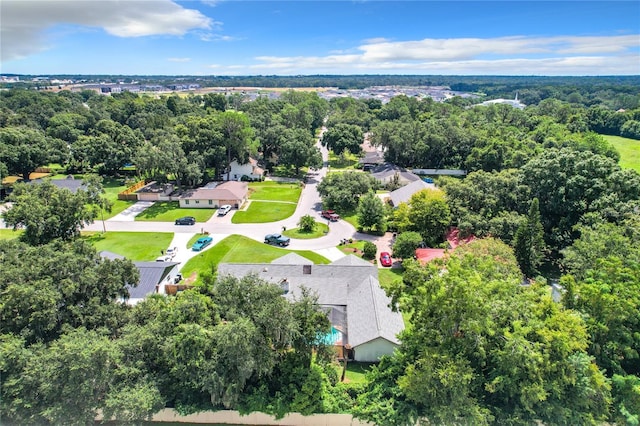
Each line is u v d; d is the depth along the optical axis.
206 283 33.84
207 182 75.94
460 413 19.53
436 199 46.34
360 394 22.95
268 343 21.81
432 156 89.31
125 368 20.45
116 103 135.62
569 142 77.50
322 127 161.12
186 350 20.55
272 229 54.22
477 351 20.55
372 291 32.12
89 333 20.58
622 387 21.09
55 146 87.25
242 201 64.62
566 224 42.91
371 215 51.69
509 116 120.19
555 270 41.66
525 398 19.38
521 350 19.11
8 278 21.70
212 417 22.20
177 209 61.97
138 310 24.77
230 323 20.45
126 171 87.19
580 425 19.86
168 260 43.66
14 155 72.06
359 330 28.62
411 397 20.30
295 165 84.50
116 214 59.31
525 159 68.62
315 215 60.19
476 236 43.22
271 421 22.28
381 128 93.12
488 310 19.86
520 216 42.97
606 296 22.64
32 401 19.19
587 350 23.14
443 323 20.47
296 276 35.09
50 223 43.38
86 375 19.23
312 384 22.09
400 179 74.94
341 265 36.62
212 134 74.88
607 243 31.08
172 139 72.00
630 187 40.06
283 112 114.31
